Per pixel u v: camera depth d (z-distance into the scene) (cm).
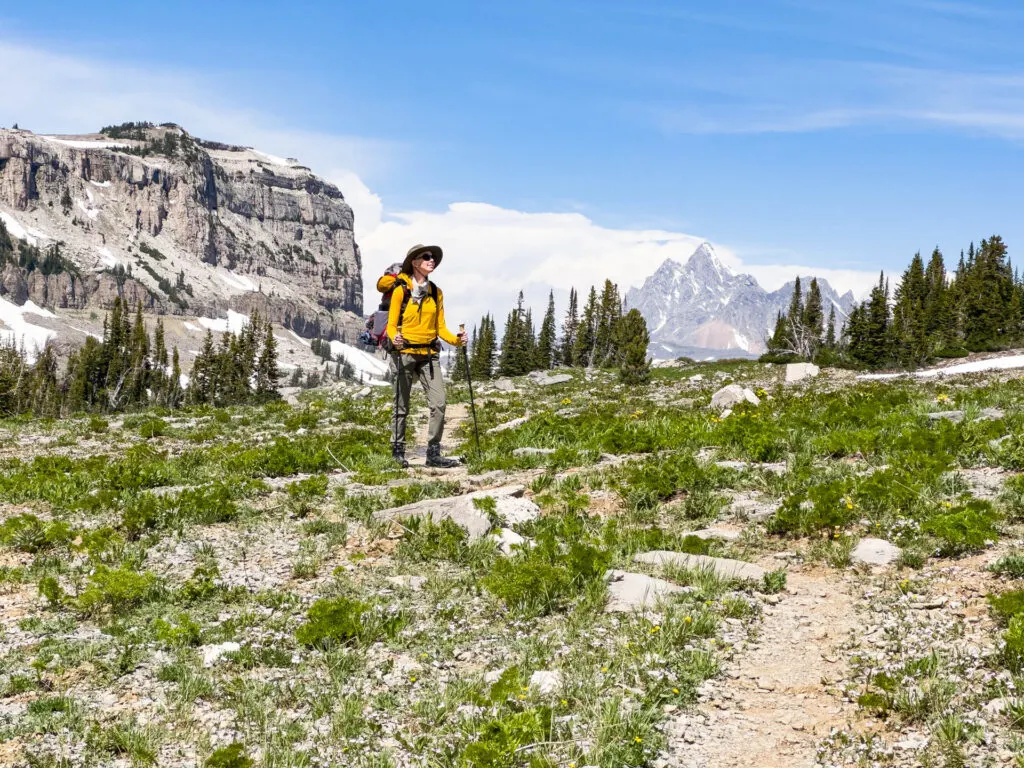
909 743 439
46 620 641
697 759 443
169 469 1250
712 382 4375
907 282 10769
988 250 9062
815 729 468
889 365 6141
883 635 573
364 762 445
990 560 676
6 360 13312
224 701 512
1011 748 422
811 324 10062
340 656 576
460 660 576
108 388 13725
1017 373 3089
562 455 1245
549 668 549
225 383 12050
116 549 827
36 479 1168
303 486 1082
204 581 714
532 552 737
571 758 441
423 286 1269
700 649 567
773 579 681
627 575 714
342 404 2816
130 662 561
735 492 991
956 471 945
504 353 11450
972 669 507
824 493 816
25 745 457
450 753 449
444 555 798
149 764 439
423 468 1282
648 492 957
